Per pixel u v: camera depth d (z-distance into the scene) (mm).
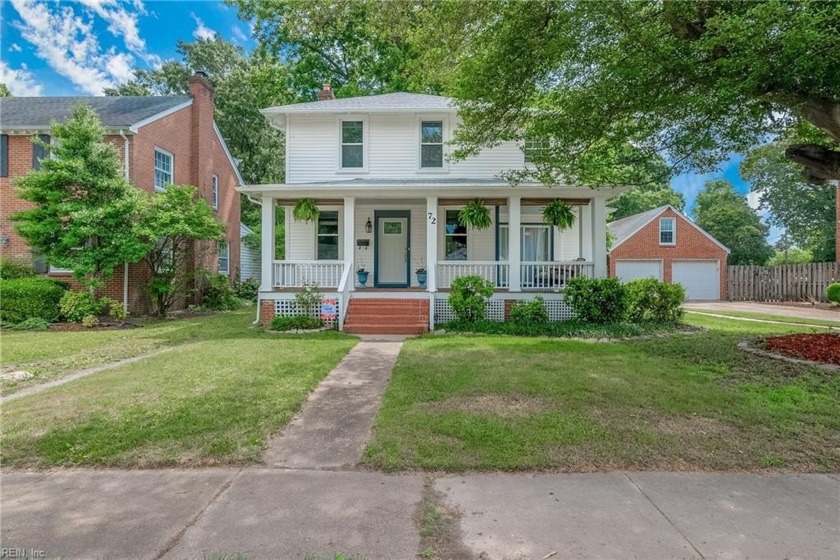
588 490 2861
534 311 10438
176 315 13945
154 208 12375
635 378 5422
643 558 2189
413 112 13500
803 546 2293
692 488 2896
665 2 5707
